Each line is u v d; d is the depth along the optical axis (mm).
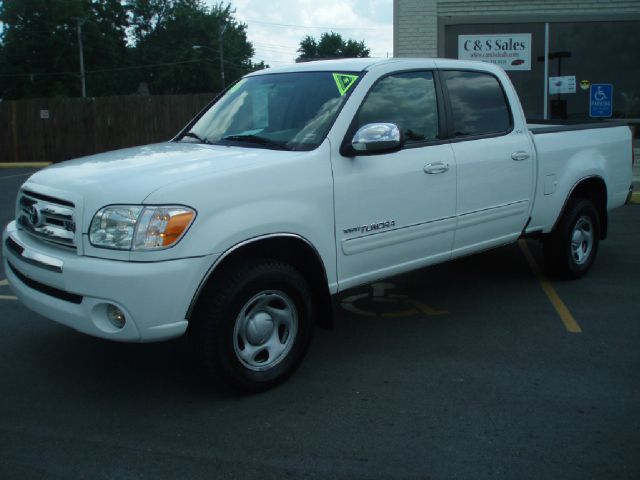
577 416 3848
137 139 21016
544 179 5984
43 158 21500
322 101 4719
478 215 5410
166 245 3629
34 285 4141
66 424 3820
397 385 4297
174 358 4785
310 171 4273
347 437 3643
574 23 13070
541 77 13281
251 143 4672
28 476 3287
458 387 4258
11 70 59156
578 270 6605
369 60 5066
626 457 3410
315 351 4918
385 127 4379
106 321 3723
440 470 3311
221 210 3828
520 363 4633
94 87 62375
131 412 3963
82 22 58719
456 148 5219
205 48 73750
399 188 4766
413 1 13203
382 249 4742
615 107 13250
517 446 3527
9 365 4664
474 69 5625
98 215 3717
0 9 59500
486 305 5957
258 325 4078
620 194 7039
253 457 3453
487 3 13070
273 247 4242
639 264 7258
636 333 5176
